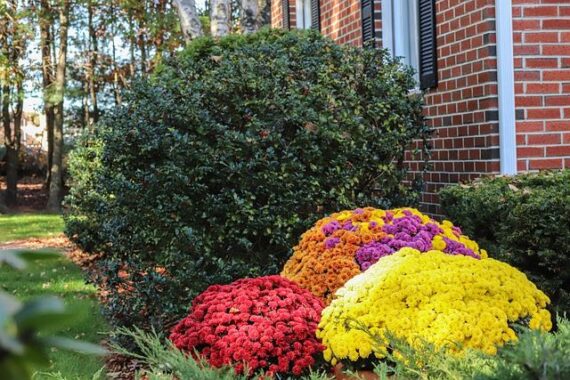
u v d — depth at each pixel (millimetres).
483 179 5812
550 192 4758
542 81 6254
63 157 24453
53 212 22000
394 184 6340
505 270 3926
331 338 3750
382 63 6633
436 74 7262
